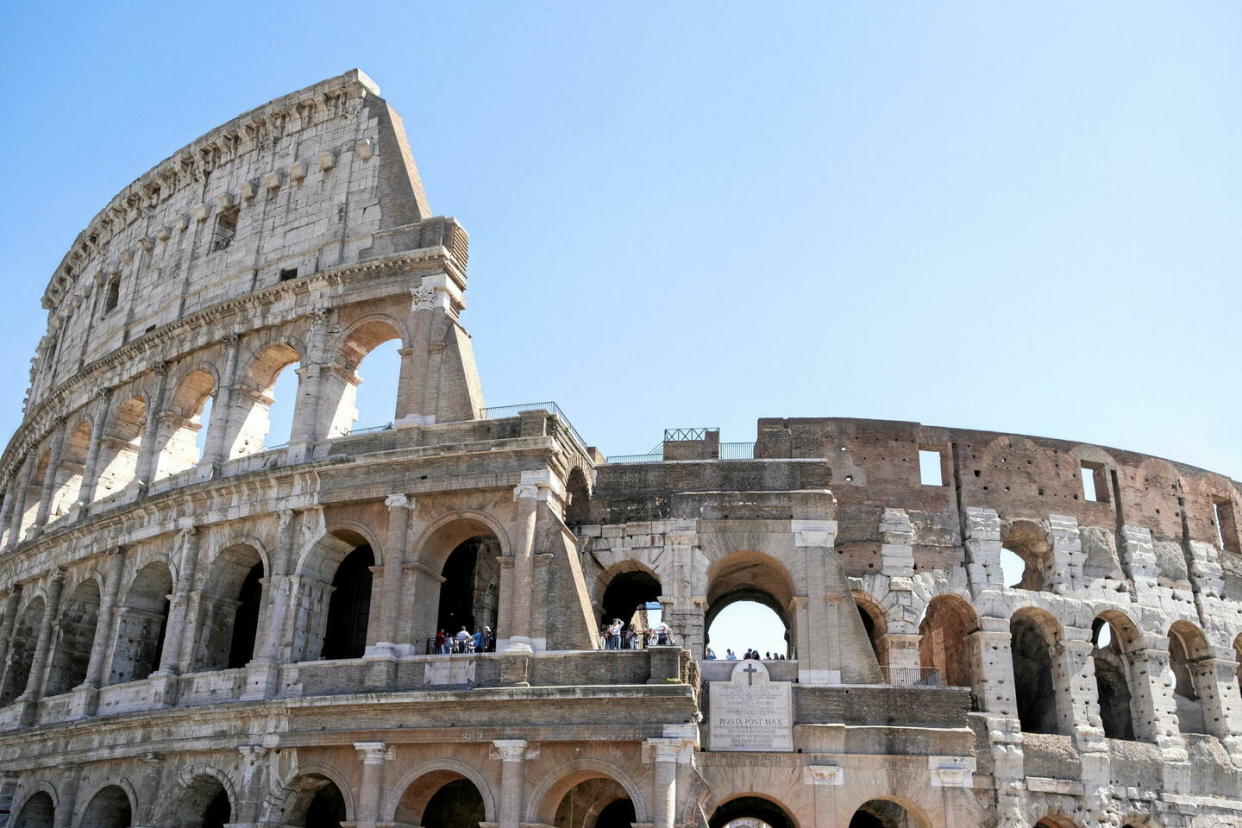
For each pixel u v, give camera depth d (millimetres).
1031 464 70250
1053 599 66625
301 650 54375
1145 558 70438
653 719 47188
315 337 60438
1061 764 62625
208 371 64750
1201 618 71000
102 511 64125
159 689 55500
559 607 50656
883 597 64000
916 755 53250
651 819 45844
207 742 52844
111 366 70562
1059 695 65688
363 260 60500
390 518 53844
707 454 63656
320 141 67500
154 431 65062
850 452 67750
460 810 56219
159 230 73188
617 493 59781
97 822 57156
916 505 67062
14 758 61812
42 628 65062
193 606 57406
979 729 61812
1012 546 71875
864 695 54438
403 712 49906
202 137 72125
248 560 59750
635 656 48750
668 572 57406
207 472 60281
